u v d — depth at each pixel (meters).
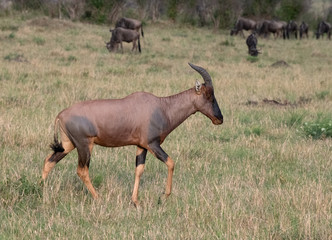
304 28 148.88
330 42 137.12
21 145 28.23
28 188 20.42
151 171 25.30
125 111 19.72
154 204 20.41
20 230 17.19
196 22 162.25
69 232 17.31
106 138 19.80
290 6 170.50
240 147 30.03
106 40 104.81
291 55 98.12
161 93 46.91
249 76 63.53
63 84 48.56
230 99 45.75
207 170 25.22
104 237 16.86
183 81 55.84
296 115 37.31
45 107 38.28
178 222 18.50
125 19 115.50
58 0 145.38
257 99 46.69
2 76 51.88
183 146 28.83
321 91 50.59
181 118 20.80
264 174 24.89
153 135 20.03
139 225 18.31
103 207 19.47
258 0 169.50
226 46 108.38
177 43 108.88
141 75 59.28
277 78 61.03
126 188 22.14
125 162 26.31
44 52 79.12
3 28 108.50
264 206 20.23
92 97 43.22
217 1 157.62
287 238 17.30
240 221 18.58
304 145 30.36
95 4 143.62
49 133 30.03
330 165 26.95
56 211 19.09
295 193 21.45
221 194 21.17
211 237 17.16
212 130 34.16
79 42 97.81
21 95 42.16
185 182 23.31
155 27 147.88
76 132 19.50
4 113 34.72
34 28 113.62
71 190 21.00
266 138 32.81
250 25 141.88
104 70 62.12
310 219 18.38
